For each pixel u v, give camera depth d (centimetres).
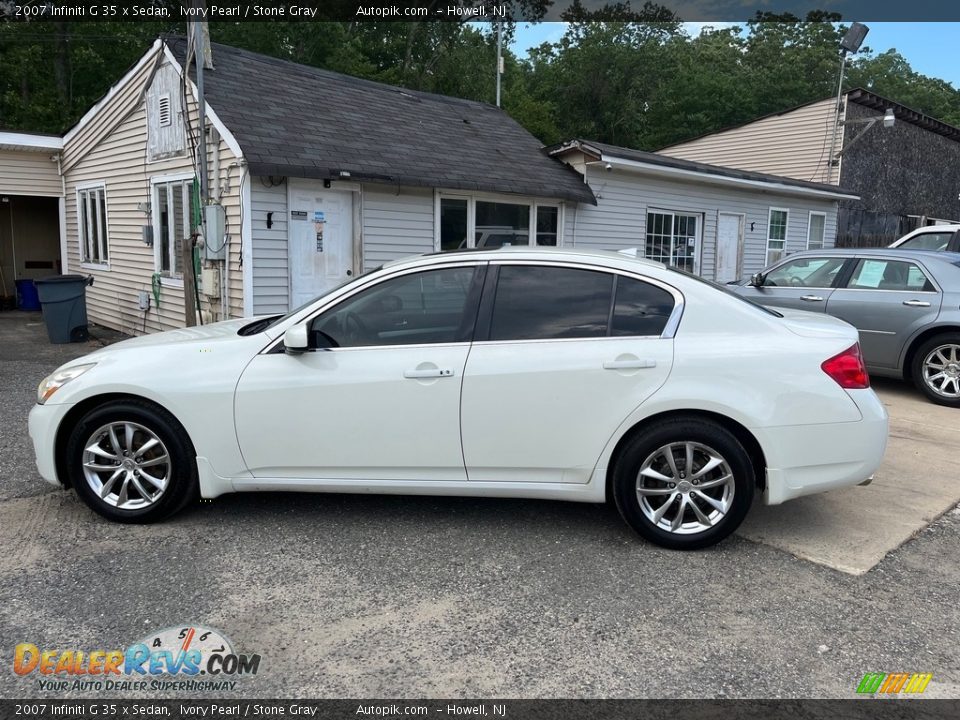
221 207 841
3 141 1253
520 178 1062
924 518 420
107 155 1176
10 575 337
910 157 2317
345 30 3125
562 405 363
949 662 279
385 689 259
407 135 1039
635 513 368
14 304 1547
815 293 784
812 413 354
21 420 616
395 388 370
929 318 703
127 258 1158
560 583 337
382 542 379
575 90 4044
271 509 423
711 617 309
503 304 376
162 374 381
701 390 353
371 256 952
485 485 377
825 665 276
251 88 955
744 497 359
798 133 2117
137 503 394
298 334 363
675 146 2442
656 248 1327
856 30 1970
